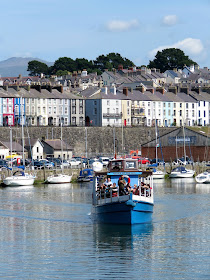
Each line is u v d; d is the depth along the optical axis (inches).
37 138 7386.8
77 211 3577.8
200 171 6579.7
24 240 2726.4
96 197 3129.9
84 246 2583.7
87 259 2370.8
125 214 2896.2
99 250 2508.6
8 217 3363.7
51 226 3056.1
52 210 3629.4
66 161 6806.1
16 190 4909.0
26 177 5369.1
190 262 2324.1
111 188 2945.4
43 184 5521.7
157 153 7391.7
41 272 2210.9
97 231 2888.8
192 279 2129.7
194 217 3299.7
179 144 7288.4
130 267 2262.6
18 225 3102.9
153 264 2298.2
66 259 2377.0
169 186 5251.0
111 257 2396.7
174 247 2556.6
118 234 2812.5
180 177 6240.2
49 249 2539.4
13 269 2249.0
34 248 2564.0
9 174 5521.7
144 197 2940.5
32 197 4345.5
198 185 5344.5
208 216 3336.6
